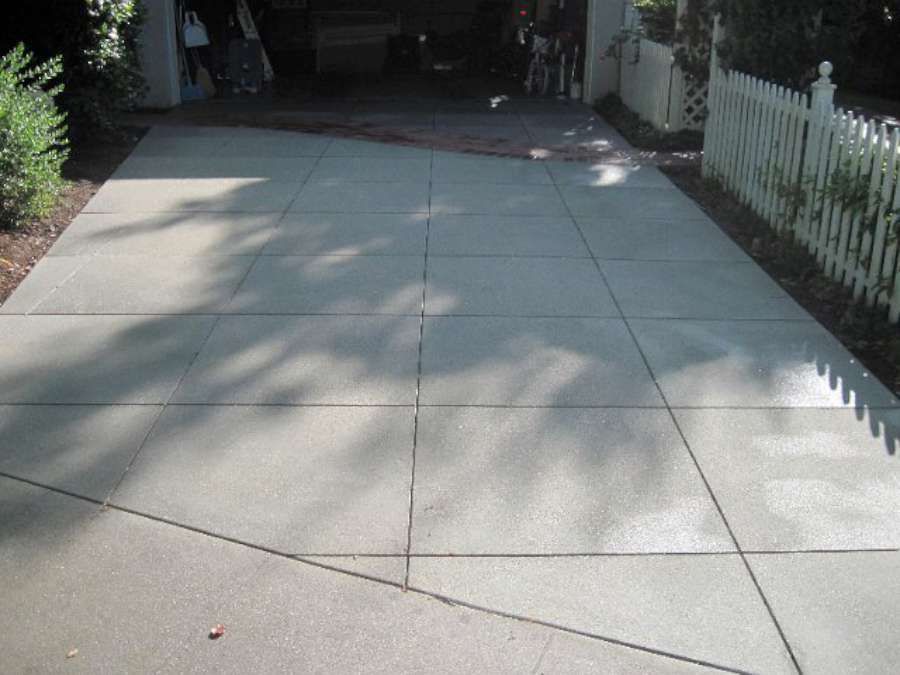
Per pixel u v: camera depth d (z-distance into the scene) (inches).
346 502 166.7
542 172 395.2
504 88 636.1
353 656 132.3
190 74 585.9
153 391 205.5
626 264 286.0
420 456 180.7
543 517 162.9
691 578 148.3
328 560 151.9
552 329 237.9
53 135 330.0
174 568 149.8
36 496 167.8
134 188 362.3
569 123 510.0
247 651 133.0
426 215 330.6
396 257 288.0
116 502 166.4
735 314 249.9
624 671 130.2
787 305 256.8
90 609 140.8
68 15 399.5
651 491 170.4
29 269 278.7
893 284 239.6
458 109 548.1
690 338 234.1
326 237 306.3
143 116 506.6
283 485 171.5
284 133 461.1
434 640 135.4
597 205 347.6
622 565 151.1
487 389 206.7
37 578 147.1
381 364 218.1
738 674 130.0
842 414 197.5
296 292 260.7
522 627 138.0
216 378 211.3
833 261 272.1
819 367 219.3
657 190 370.6
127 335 233.5
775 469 177.2
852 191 254.7
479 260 286.5
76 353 223.3
